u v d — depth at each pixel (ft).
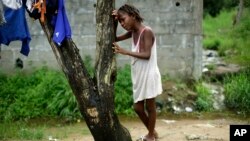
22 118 29.60
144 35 19.48
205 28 66.33
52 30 17.61
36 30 32.53
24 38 23.30
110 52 17.75
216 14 76.84
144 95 20.13
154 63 19.93
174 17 33.04
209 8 77.51
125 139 18.42
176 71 33.45
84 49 33.01
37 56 32.76
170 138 23.34
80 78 17.56
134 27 19.70
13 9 21.24
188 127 26.35
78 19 32.78
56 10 17.40
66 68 17.57
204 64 39.78
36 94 30.78
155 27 33.06
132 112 30.09
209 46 52.49
